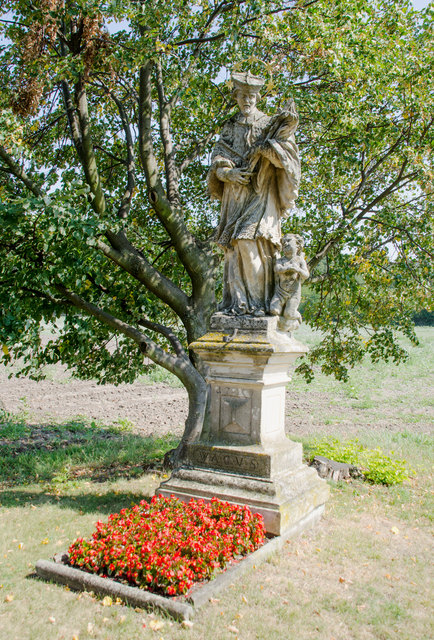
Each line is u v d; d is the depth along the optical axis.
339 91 9.59
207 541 4.84
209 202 11.60
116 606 4.27
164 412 14.85
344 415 14.47
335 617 4.19
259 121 6.48
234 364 6.05
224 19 9.41
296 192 6.25
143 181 11.19
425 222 10.26
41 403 15.94
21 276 7.37
